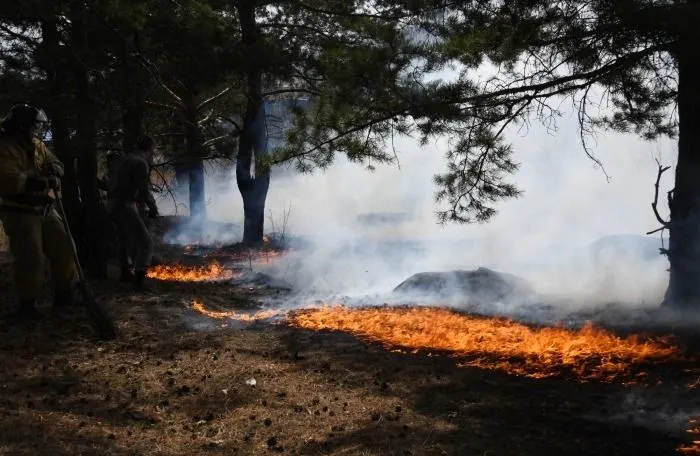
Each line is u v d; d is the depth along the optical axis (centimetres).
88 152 1067
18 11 1028
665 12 665
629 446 475
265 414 530
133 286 1009
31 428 450
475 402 570
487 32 832
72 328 734
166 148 1992
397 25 871
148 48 1197
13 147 721
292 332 825
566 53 786
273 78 1530
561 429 509
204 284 1196
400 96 820
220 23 1339
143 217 1076
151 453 441
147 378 595
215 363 663
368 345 759
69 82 1130
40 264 756
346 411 543
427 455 458
